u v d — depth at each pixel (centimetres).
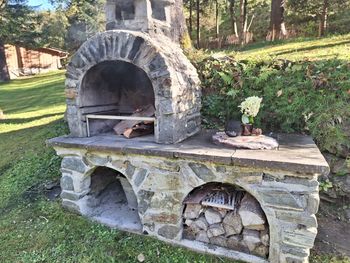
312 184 222
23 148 523
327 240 276
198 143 293
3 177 445
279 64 397
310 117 349
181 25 484
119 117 320
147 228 299
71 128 344
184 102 312
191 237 289
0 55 1777
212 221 278
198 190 294
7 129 682
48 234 312
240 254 264
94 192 359
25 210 357
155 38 325
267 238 254
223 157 241
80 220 328
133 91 405
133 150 279
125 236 302
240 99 398
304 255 235
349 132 328
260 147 263
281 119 366
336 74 352
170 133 288
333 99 345
